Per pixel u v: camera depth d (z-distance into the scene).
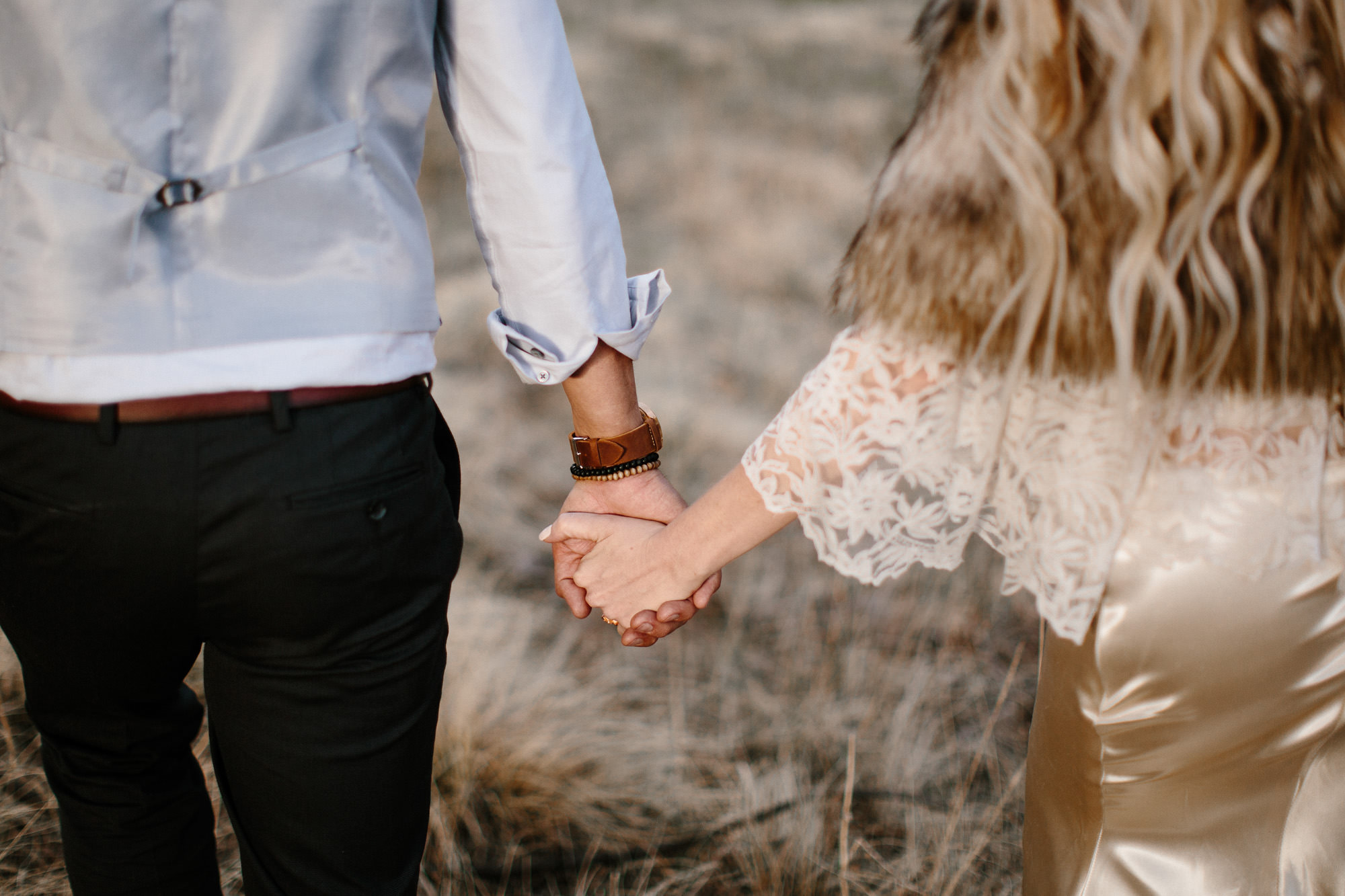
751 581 2.96
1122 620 1.07
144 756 1.19
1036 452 1.04
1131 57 0.89
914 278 1.00
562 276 1.29
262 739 1.13
